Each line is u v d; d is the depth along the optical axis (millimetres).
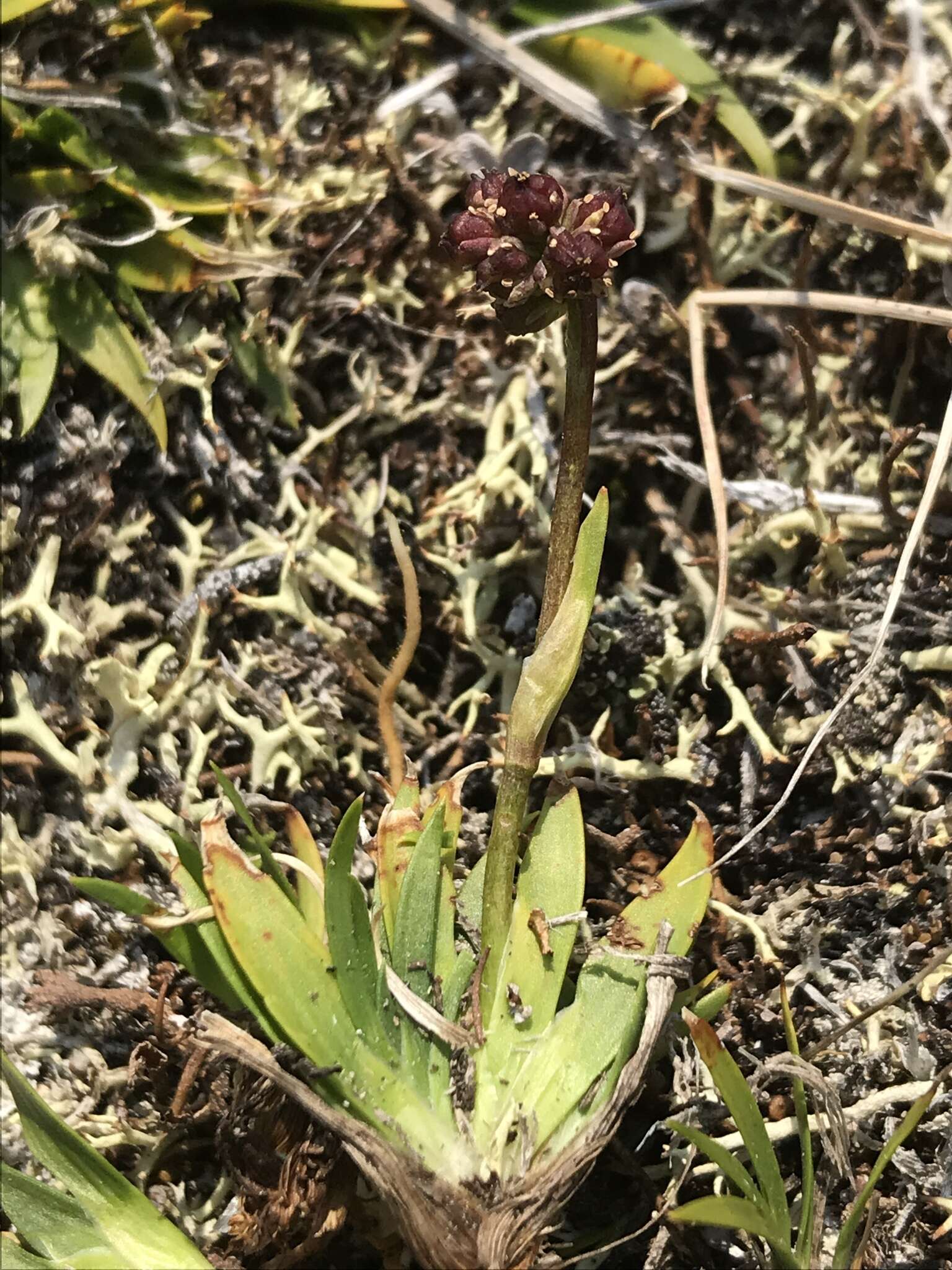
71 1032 87
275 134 96
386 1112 75
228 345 94
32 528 90
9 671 90
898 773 88
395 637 96
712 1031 73
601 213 75
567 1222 85
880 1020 86
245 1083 80
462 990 79
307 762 92
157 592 92
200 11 92
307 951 75
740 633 89
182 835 84
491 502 96
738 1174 75
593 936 89
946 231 96
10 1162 85
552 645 78
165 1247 79
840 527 93
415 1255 75
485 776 93
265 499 95
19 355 89
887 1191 84
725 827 91
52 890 89
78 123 88
